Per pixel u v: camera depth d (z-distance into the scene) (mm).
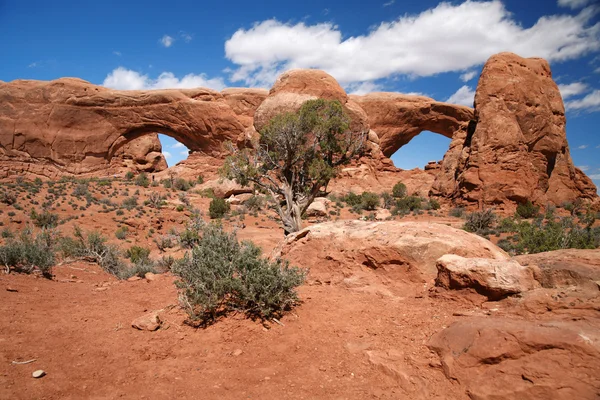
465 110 64812
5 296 6605
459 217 34125
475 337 3854
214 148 63844
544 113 38688
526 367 3350
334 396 3586
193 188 48500
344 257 7391
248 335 4887
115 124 62812
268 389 3730
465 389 3510
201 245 6152
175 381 3906
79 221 26859
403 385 3689
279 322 5176
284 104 52375
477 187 36438
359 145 19703
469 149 39562
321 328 5027
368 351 4312
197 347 4691
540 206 36156
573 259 4988
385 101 67375
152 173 65938
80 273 10914
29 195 32094
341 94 55062
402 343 4445
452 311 5027
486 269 5008
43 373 3910
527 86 38625
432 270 6465
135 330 5309
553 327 3617
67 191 36906
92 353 4551
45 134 58969
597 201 39969
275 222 32406
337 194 47562
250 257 5688
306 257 8078
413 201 39219
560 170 39812
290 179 19391
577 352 3266
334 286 6965
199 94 63906
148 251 18766
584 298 4160
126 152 65375
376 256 6895
